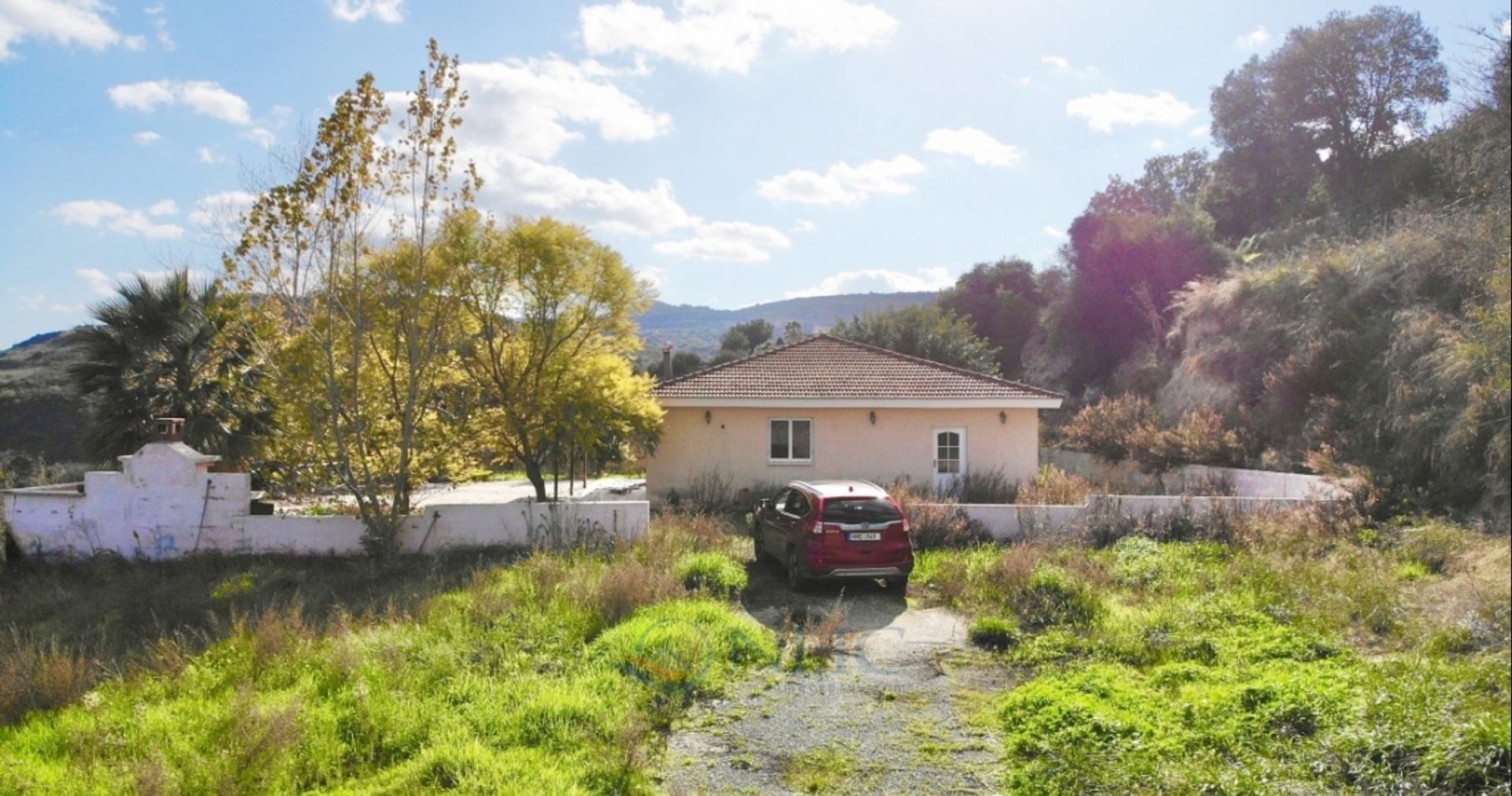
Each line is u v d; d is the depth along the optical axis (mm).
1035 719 7266
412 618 10516
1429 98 37969
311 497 17438
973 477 22391
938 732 7449
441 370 16297
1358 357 20812
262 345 14711
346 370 15109
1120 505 16375
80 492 17219
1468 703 6230
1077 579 11531
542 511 15750
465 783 6078
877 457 22953
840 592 12828
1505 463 13078
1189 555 14203
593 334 18375
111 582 14031
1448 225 19141
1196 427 24000
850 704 8141
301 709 7109
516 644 9336
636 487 24656
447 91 14250
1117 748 6578
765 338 67125
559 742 6930
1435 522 13359
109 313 17781
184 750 6629
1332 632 9250
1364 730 6156
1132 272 38344
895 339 42844
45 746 7055
